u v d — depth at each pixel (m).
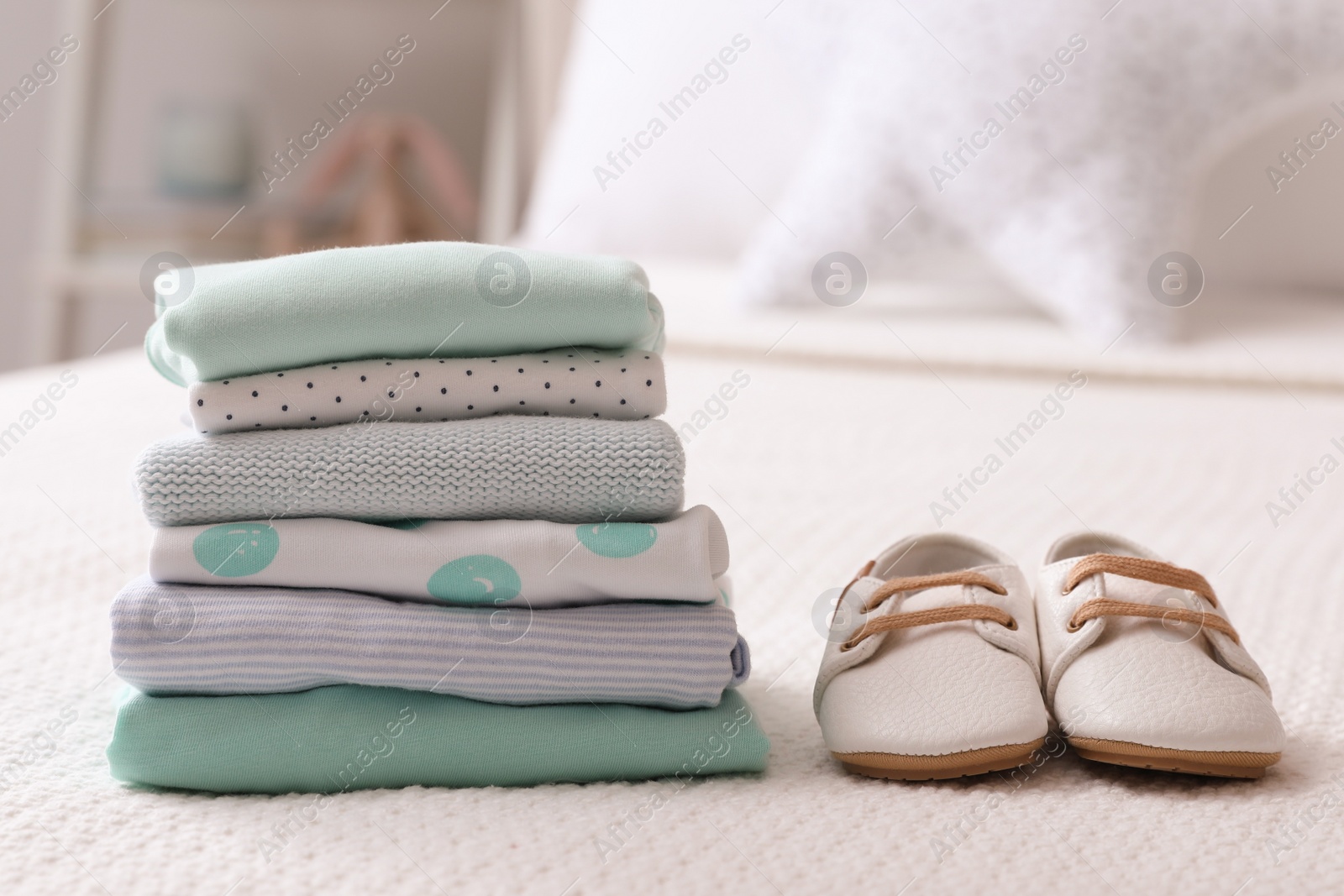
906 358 1.54
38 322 2.94
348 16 3.03
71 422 1.25
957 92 1.63
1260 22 1.62
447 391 0.62
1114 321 1.58
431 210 2.79
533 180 2.84
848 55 1.78
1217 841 0.53
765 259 1.73
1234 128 1.66
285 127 3.05
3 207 2.89
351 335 0.60
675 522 0.60
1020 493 1.10
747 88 2.08
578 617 0.60
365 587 0.59
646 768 0.59
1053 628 0.65
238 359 0.59
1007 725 0.57
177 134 2.81
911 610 0.66
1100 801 0.57
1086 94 1.60
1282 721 0.66
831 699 0.62
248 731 0.57
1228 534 0.99
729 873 0.50
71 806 0.55
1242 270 1.97
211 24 2.99
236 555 0.58
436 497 0.59
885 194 1.68
